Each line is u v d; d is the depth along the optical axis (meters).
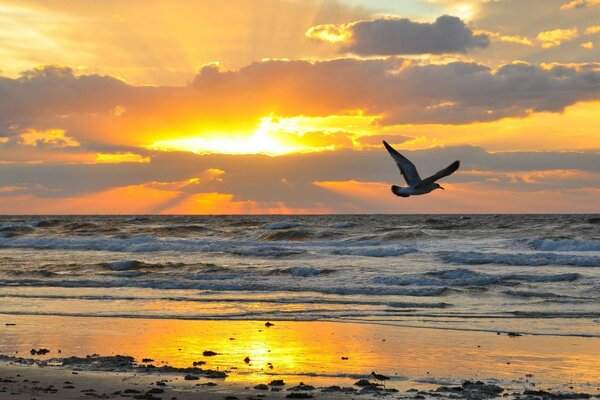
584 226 60.59
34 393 13.05
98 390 13.35
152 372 14.94
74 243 55.47
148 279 32.59
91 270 36.94
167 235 65.50
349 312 23.11
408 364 15.80
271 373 14.98
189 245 51.16
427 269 34.78
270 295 27.31
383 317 22.14
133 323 21.20
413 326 20.53
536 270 34.81
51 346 17.89
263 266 37.34
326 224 78.50
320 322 21.28
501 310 23.33
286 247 51.56
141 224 90.00
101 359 16.16
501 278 30.97
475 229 61.59
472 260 38.84
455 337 18.83
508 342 18.12
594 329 19.83
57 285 31.14
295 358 16.42
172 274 34.75
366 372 15.06
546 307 23.81
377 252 43.78
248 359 16.14
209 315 22.62
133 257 45.31
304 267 35.44
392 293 27.31
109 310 23.72
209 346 17.77
